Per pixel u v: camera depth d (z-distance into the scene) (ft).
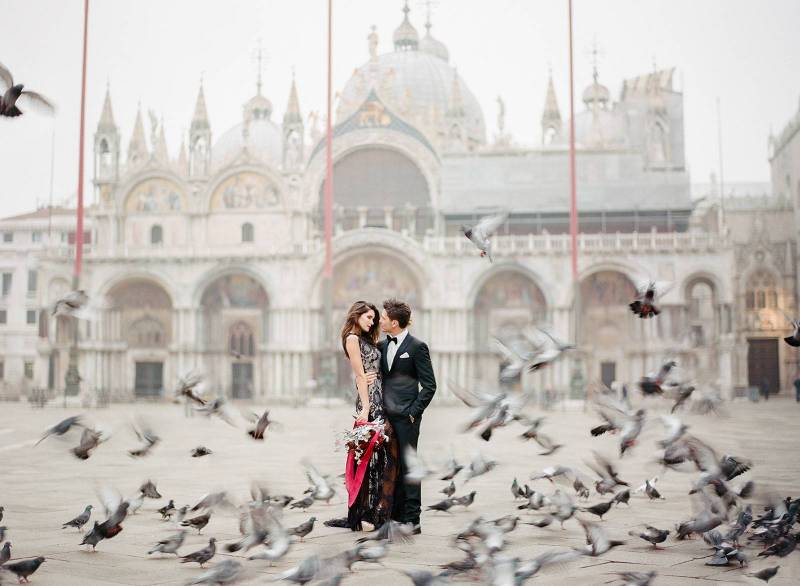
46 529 38.27
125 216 278.46
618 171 271.90
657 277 253.24
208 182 276.62
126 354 276.00
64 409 200.13
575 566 30.45
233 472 62.69
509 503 46.47
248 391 274.16
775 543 30.37
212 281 270.87
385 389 37.52
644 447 83.87
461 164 275.80
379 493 36.60
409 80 336.29
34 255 309.83
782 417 150.51
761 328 292.40
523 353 32.78
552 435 104.01
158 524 39.45
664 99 321.32
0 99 29.66
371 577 28.53
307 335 264.72
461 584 26.94
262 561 30.73
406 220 280.92
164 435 107.14
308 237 277.23
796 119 292.20
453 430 111.45
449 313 260.62
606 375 258.37
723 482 30.83
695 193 399.44
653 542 32.27
